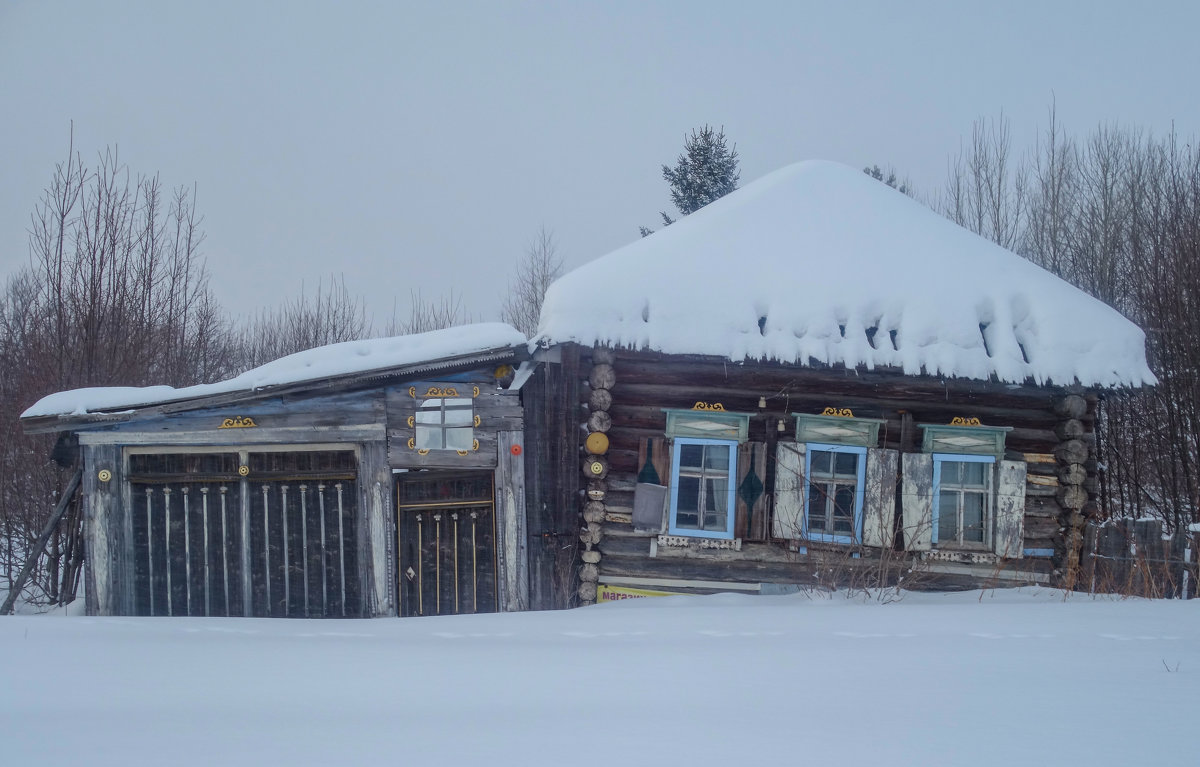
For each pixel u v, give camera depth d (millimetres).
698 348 10109
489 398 10289
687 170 32531
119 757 3102
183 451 10367
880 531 10398
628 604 9680
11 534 14148
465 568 10367
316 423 10242
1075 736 3426
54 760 3064
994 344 10562
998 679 4711
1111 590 9961
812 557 10391
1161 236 17703
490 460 10242
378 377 10078
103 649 6160
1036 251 24141
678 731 3535
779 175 12531
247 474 10336
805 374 10547
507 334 10430
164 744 3314
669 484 10391
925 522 10453
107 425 10250
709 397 10492
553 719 3805
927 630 6844
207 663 5539
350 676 5035
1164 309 16641
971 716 3805
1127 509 16938
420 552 10430
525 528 10211
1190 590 9617
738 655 5676
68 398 10211
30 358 16297
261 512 10359
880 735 3445
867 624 7230
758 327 10406
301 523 10328
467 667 5328
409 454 10242
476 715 3914
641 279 10547
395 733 3508
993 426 10648
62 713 4020
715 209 12172
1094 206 23016
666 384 10492
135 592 10312
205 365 20578
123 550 10320
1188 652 5637
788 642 6312
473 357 10039
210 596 10281
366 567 10211
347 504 10297
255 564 10312
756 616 7930
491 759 3068
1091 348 10547
